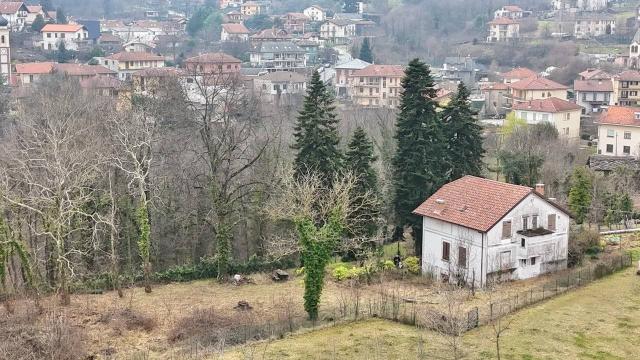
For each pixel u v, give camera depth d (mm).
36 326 43125
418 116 59969
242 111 78000
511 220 52188
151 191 58156
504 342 40531
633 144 100875
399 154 60594
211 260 57969
